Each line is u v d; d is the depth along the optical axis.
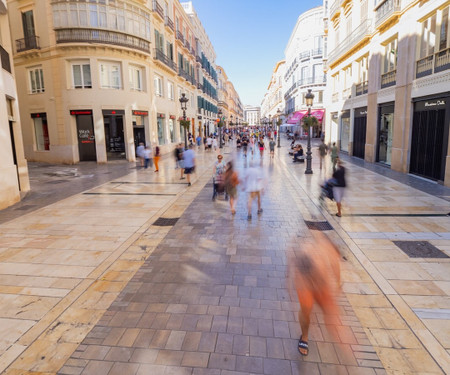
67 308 4.32
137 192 11.83
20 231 7.50
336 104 25.45
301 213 8.54
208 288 4.76
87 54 20.34
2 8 10.78
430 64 12.38
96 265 5.62
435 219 7.74
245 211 8.87
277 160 21.52
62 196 11.34
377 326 3.81
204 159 23.16
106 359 3.37
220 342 3.59
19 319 4.09
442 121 11.72
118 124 22.16
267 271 5.27
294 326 3.86
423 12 12.55
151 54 24.11
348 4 21.94
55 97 21.17
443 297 4.38
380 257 5.68
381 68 17.12
